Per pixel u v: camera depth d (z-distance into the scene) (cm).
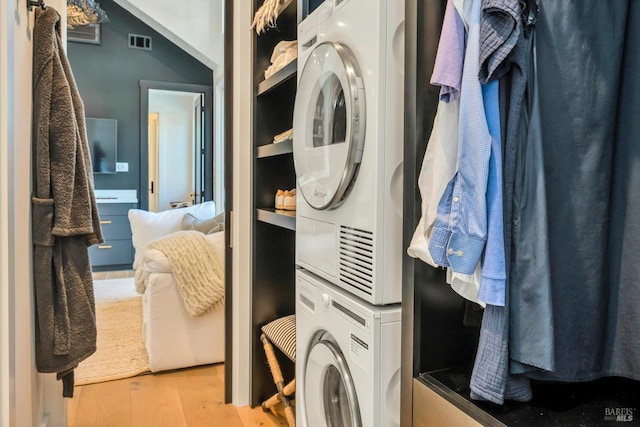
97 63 558
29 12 157
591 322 88
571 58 83
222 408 225
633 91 83
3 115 131
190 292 262
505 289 84
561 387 101
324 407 147
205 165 614
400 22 113
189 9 533
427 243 98
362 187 118
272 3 186
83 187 172
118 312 378
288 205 200
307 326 155
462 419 94
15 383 140
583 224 86
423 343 108
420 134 105
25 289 153
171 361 265
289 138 178
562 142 84
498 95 85
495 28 80
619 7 83
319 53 139
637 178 83
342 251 130
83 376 257
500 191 84
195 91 602
